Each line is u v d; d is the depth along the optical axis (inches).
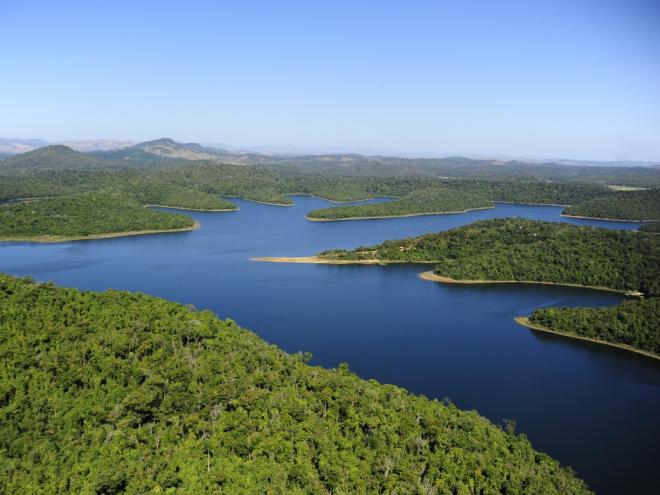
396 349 6688.0
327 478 3166.8
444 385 5703.7
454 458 3555.6
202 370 4156.0
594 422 5002.5
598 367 6314.0
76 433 3437.5
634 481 4092.0
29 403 3641.7
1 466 3110.2
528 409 5226.4
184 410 3720.5
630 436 4761.3
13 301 5034.5
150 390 3796.8
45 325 4603.8
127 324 4832.7
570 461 4340.6
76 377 3919.8
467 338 7170.3
